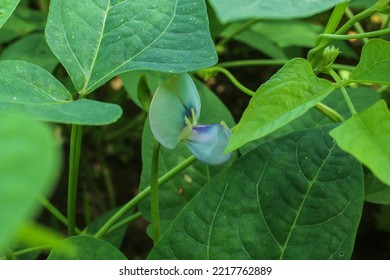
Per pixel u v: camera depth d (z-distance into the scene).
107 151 0.75
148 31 0.41
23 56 0.53
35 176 0.23
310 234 0.40
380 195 0.46
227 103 0.76
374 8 0.41
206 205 0.41
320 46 0.42
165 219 0.48
